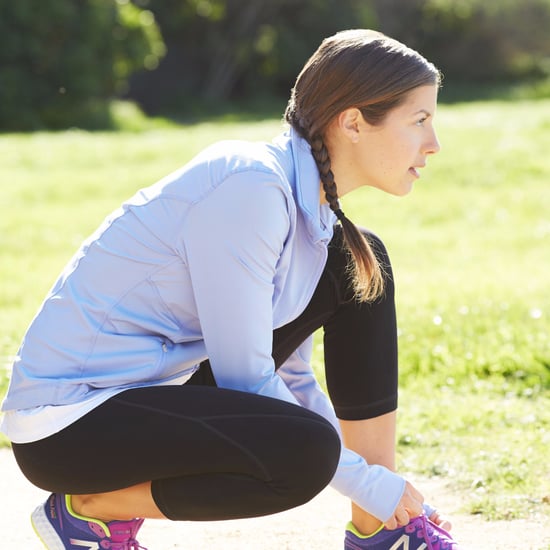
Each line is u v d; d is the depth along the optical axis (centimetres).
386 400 473
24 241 1892
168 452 404
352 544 477
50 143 3269
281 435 402
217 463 405
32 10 5716
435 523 480
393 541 462
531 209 2166
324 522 581
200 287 408
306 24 7675
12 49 5741
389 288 473
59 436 410
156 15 7288
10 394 420
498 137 2923
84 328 412
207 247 403
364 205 2258
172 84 7556
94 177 2670
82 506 435
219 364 419
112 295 414
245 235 401
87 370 413
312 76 429
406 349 922
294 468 403
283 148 436
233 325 409
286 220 413
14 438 423
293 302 444
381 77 416
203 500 411
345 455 436
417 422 742
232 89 7838
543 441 689
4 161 2922
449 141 2881
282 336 468
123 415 406
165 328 422
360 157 432
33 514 445
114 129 5944
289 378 506
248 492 408
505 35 8162
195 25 7425
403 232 1973
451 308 1090
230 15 7444
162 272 411
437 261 1619
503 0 7994
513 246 1761
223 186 404
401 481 441
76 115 5941
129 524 435
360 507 459
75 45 5844
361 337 468
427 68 425
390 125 422
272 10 7469
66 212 2242
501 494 608
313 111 429
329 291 464
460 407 773
